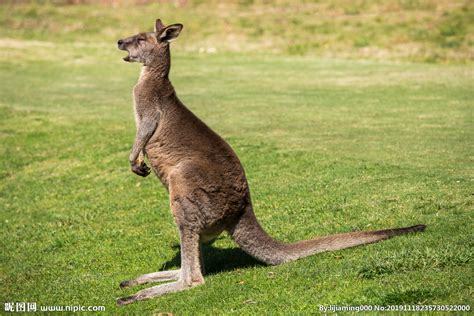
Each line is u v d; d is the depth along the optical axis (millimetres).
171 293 15875
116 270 18844
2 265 20531
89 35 70875
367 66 52562
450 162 24188
